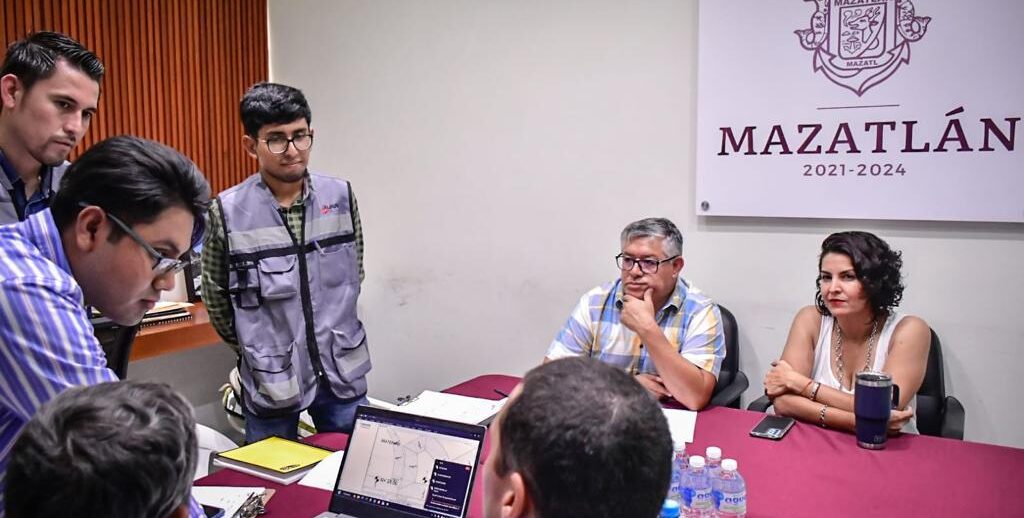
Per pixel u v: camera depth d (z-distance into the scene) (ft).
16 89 6.02
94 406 2.48
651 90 9.60
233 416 9.91
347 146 11.91
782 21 8.72
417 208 11.45
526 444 2.53
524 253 10.69
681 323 7.86
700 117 9.23
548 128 10.32
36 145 6.13
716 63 9.08
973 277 8.30
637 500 2.53
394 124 11.48
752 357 9.38
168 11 10.55
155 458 2.41
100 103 9.73
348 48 11.68
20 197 6.43
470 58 10.76
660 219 7.89
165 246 3.78
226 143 11.56
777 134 8.88
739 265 9.35
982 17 7.87
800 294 9.06
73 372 3.52
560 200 10.35
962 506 4.89
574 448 2.46
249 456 5.71
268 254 7.68
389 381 12.03
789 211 8.92
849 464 5.65
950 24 8.00
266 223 7.70
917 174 8.31
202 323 9.73
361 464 4.78
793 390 6.90
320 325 7.98
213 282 7.82
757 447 6.04
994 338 8.28
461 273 11.21
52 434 2.38
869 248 7.17
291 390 7.70
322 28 11.83
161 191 3.64
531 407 2.58
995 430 8.38
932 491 5.13
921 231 8.46
